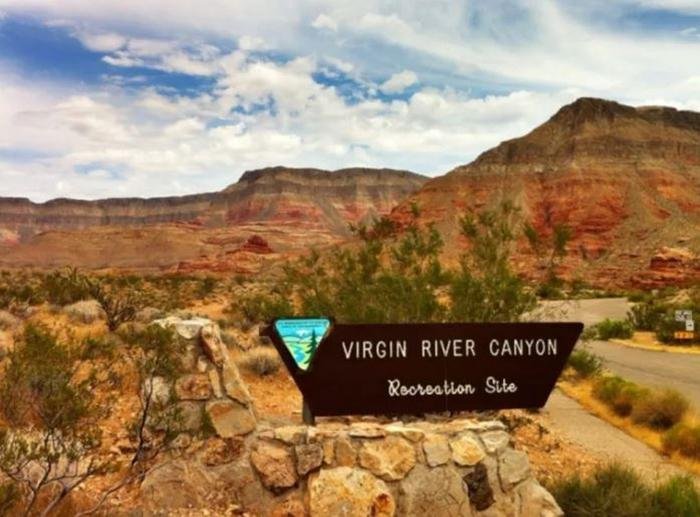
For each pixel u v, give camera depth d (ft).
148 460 22.40
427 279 46.42
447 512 22.35
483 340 25.82
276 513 22.41
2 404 23.06
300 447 22.84
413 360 25.21
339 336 24.82
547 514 23.06
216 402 23.41
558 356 26.45
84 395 21.40
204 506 22.27
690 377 85.10
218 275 514.68
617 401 55.11
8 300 96.89
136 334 24.62
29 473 19.92
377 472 22.33
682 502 28.14
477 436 23.50
